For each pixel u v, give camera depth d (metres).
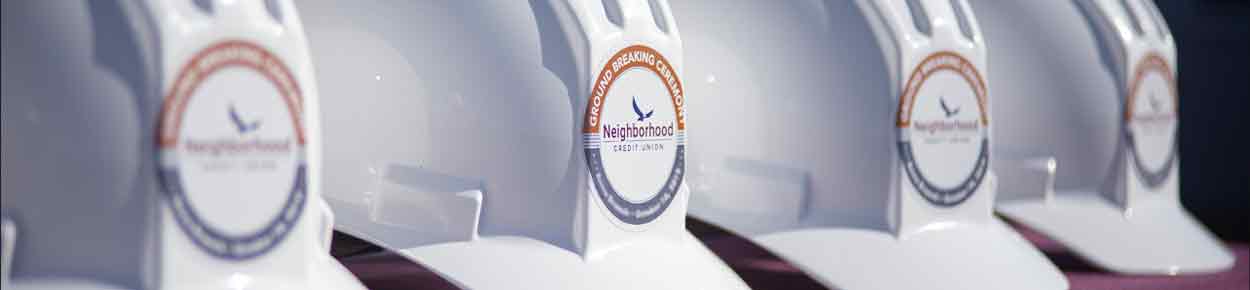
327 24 3.85
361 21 3.79
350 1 3.81
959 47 4.67
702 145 4.65
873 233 4.44
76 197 2.65
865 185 4.46
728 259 5.38
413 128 3.70
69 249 2.66
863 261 4.35
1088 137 5.50
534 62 3.62
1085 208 5.49
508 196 3.62
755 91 4.59
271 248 2.82
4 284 2.65
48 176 2.65
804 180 4.52
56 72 2.64
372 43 3.77
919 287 4.30
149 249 2.62
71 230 2.66
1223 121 7.34
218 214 2.70
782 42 4.57
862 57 4.48
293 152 2.86
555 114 3.59
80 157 2.64
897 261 4.37
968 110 4.71
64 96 2.64
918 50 4.50
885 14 4.47
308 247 2.92
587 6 3.61
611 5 3.72
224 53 2.69
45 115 2.65
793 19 4.57
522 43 3.64
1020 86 5.56
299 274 2.89
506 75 3.63
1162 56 5.73
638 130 3.74
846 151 4.48
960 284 4.36
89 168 2.64
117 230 2.63
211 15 2.68
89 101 2.63
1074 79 5.51
